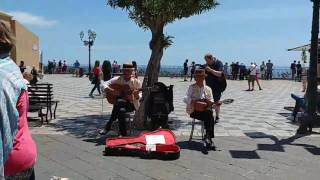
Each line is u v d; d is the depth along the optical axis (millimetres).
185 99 9242
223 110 16156
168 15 10891
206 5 11258
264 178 6977
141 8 10953
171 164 7613
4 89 3012
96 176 6816
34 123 11664
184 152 8539
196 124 12172
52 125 11453
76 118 12953
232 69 40750
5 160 3025
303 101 12891
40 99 11867
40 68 48156
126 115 10039
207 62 12070
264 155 8492
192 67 38000
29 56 39875
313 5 10883
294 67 40094
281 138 10320
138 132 10414
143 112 10836
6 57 3186
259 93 25344
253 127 12039
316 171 7469
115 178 6730
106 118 13047
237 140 9961
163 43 11094
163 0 10477
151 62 11172
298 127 12102
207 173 7141
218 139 10023
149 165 7504
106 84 9898
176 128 11438
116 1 11328
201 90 9195
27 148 3236
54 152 8266
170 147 8117
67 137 9766
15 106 3070
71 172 7000
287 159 8227
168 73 45062
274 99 21438
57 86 28766
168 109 10242
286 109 16859
